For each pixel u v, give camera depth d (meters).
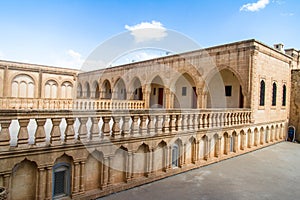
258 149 14.88
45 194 5.76
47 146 5.67
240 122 13.54
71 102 20.22
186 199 6.92
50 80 33.41
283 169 10.38
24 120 5.31
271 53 16.83
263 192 7.67
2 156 4.98
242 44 15.60
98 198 6.72
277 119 17.77
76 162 6.29
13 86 30.41
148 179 8.15
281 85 18.33
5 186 5.08
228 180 8.72
